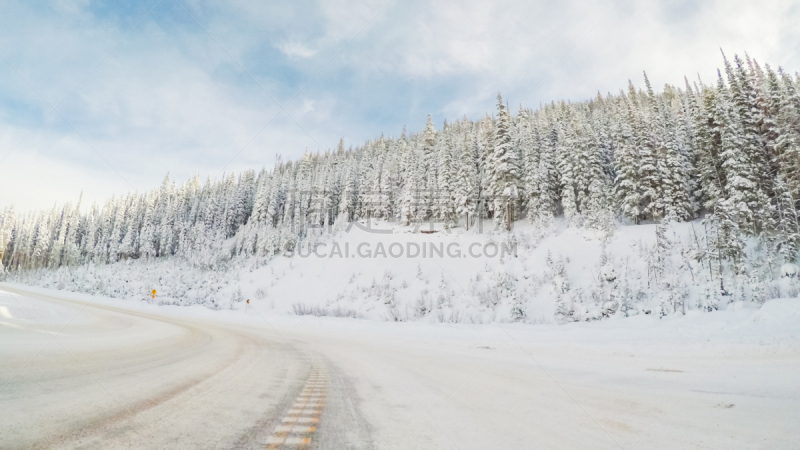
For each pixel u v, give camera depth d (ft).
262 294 125.39
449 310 87.35
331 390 14.14
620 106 175.63
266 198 203.51
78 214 281.13
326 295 113.91
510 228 127.95
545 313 75.72
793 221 73.05
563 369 20.71
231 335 41.83
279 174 234.17
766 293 58.18
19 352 17.12
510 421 9.87
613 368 20.48
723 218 72.49
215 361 20.76
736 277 67.36
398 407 11.45
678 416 10.26
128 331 36.88
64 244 259.39
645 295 72.54
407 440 8.06
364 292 109.29
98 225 250.37
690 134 127.75
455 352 30.73
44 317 44.37
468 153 152.15
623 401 12.34
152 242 212.23
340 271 130.72
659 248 83.76
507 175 127.34
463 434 8.60
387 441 7.96
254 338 39.91
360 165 225.35
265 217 198.59
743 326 31.12
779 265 70.79
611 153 143.02
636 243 95.66
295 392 13.41
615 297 66.08
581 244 104.83
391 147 264.72
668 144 111.34
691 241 86.99
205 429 8.14
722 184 97.86
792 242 69.56
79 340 25.02
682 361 21.12
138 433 7.43
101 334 31.17
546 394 13.66
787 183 80.43
